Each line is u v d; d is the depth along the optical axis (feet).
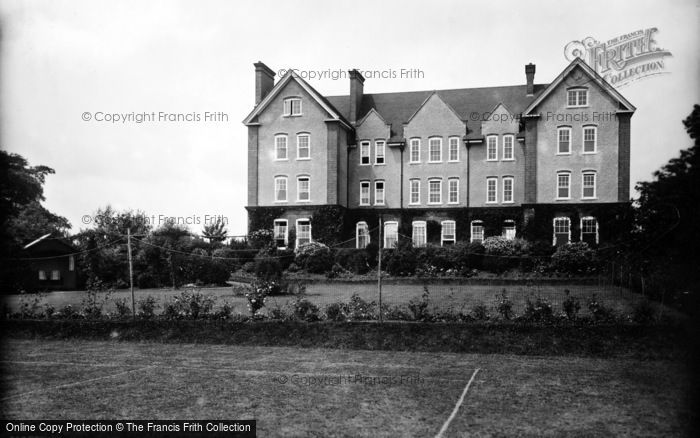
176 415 37.29
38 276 122.93
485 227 156.66
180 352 59.52
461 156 161.68
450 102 174.60
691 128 79.97
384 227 163.94
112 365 53.06
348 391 42.98
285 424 35.29
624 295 84.79
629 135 143.43
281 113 161.38
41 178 180.04
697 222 76.54
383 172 166.71
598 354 54.39
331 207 156.25
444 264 126.41
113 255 128.47
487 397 40.83
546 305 60.64
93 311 73.72
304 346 61.72
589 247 125.39
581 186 145.18
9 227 125.80
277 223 160.45
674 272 68.69
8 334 69.92
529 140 148.05
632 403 38.93
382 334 61.11
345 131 166.71
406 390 42.98
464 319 62.23
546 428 34.06
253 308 69.67
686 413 36.58
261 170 162.09
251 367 51.65
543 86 172.35
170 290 119.24
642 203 89.15
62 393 42.86
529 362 52.60
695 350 51.49
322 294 100.22
